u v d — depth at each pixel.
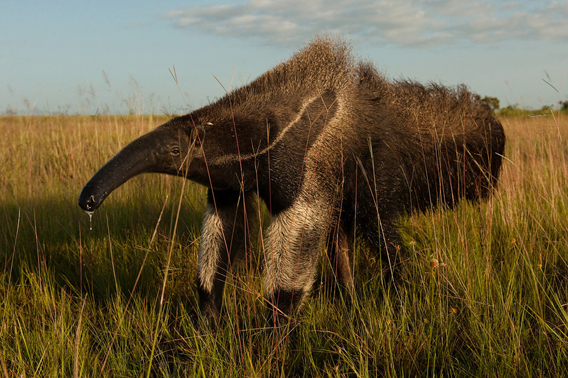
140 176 5.85
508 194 4.50
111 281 3.80
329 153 3.19
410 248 4.04
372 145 3.48
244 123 2.95
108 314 3.33
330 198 3.27
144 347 2.87
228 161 2.96
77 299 3.55
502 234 4.23
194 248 4.33
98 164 6.05
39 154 6.95
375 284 3.64
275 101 3.10
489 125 4.45
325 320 3.16
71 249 4.43
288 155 3.01
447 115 4.23
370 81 3.71
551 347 2.52
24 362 2.57
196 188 5.95
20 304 3.50
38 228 4.81
